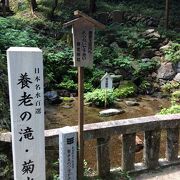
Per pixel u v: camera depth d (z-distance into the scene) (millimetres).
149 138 3990
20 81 2742
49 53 10812
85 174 3750
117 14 15070
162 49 12164
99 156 3695
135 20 14984
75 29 3230
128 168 3938
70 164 3180
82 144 3408
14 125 2789
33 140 2885
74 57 3266
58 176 3490
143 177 3881
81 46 3275
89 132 3549
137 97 9953
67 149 3133
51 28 13906
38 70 2799
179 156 4332
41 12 15555
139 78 10906
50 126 7293
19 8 16484
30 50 2748
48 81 9867
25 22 13930
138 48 12367
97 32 13539
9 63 2684
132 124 3791
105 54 11914
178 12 15875
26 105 2803
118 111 8352
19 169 2883
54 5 15523
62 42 12375
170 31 13500
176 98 9703
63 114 8180
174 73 11102
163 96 10031
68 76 10531
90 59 3342
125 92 9914
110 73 10922
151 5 16844
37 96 2834
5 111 4434
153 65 11484
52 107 8734
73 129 3209
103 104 8875
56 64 10625
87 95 9086
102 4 16750
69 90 10023
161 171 4020
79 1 16797
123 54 12148
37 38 11945
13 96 2740
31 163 2916
